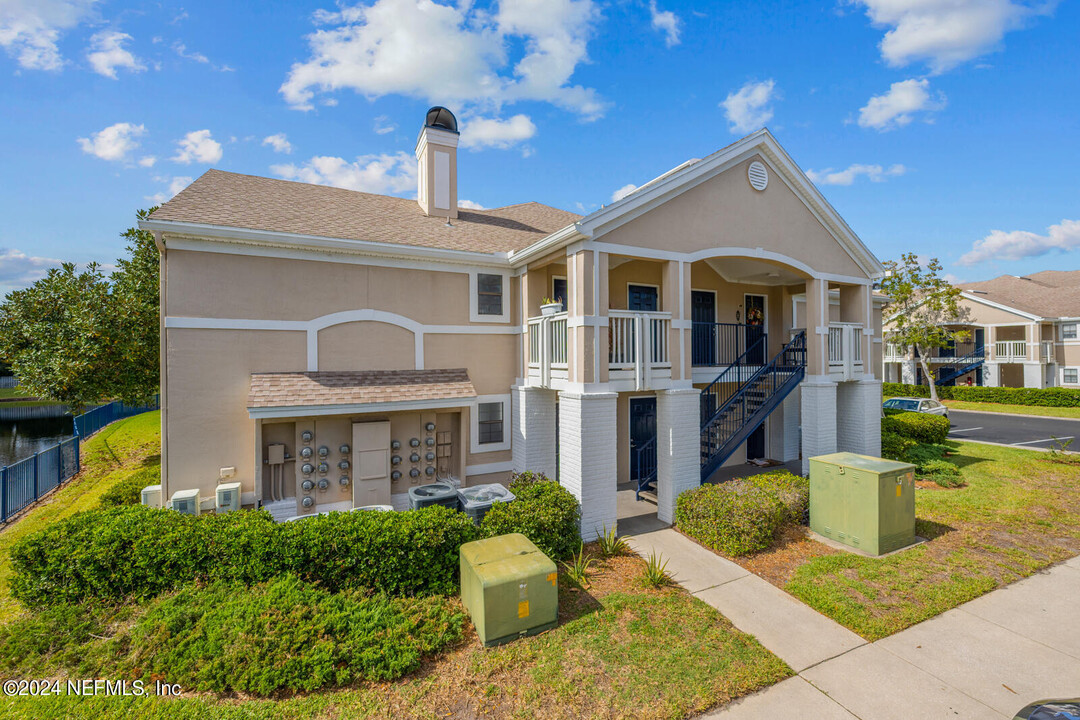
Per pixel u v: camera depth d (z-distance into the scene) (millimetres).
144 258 16844
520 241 11914
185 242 8258
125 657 5070
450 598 6355
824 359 11672
